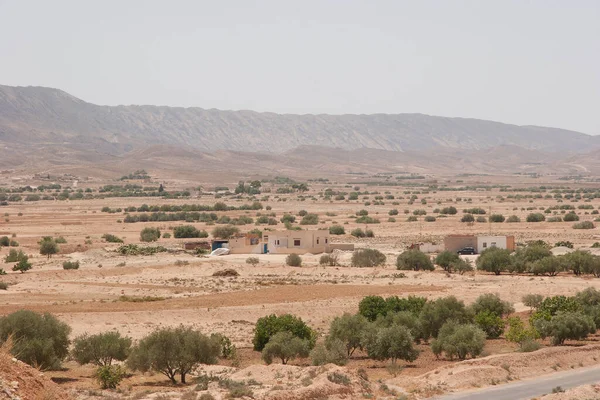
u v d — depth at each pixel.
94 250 194.50
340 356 76.19
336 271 154.88
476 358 74.31
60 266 167.62
